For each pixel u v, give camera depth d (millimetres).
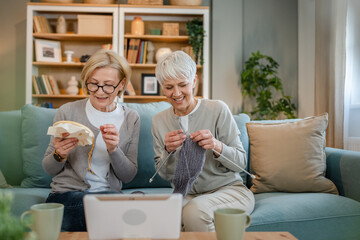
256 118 4191
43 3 4078
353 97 3062
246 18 4559
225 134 1650
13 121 2100
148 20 4438
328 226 1543
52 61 4262
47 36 4215
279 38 4535
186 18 4387
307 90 4195
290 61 4520
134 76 4434
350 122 3096
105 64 1561
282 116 4465
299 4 4461
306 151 1828
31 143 1964
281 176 1823
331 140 3123
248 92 4254
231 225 833
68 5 4098
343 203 1614
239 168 1524
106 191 1504
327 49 3336
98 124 1659
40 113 2012
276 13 4547
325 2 3355
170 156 1538
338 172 1855
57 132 1322
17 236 553
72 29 4395
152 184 2029
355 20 3018
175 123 1664
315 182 1792
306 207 1555
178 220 866
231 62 4492
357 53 3014
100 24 4215
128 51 4266
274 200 1645
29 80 4121
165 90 1588
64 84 4434
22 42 4488
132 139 1727
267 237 1004
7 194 606
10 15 4477
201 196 1486
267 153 1878
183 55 1566
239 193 1542
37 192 1782
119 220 855
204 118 1659
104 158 1629
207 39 4184
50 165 1523
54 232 830
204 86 4176
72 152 1608
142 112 2082
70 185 1574
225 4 4504
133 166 1655
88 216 854
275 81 4133
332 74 3199
